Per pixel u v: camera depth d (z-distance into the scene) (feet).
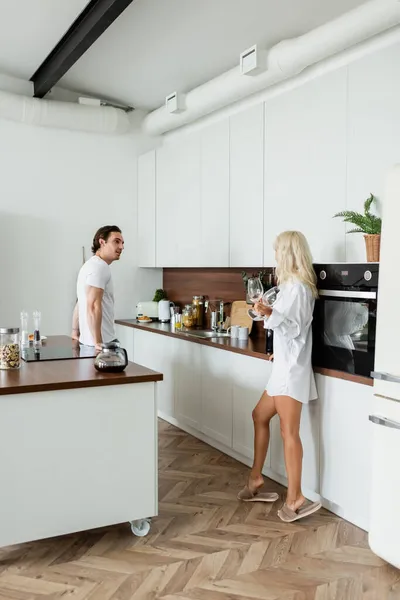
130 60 15.49
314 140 12.28
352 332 9.99
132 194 19.70
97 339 12.71
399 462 8.51
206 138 15.98
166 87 17.21
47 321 18.45
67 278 18.70
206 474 12.87
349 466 10.14
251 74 13.19
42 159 18.13
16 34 14.03
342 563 9.00
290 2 11.47
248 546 9.53
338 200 11.69
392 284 8.65
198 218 16.39
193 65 15.29
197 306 17.84
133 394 9.56
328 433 10.59
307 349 10.59
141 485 9.70
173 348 16.28
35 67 16.16
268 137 13.62
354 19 10.55
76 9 12.50
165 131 19.17
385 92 10.64
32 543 9.59
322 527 10.24
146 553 9.29
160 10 12.44
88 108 18.01
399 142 10.37
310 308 10.43
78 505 9.25
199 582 8.44
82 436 9.21
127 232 19.70
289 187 12.99
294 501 10.52
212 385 14.35
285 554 9.27
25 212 17.99
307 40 11.64
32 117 17.28
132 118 19.48
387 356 8.74
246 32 13.01
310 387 10.70
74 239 18.78
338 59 12.32
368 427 9.71
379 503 8.87
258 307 10.63
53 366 10.30
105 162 19.15
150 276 20.12
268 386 10.82
